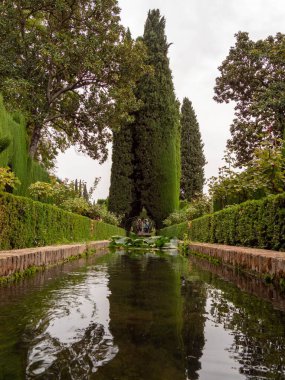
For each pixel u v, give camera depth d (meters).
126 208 30.59
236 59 21.73
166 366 1.13
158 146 30.92
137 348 1.33
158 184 30.72
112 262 6.62
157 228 30.92
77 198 16.64
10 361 1.18
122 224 32.09
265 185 7.75
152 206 30.67
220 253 6.50
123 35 19.53
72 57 17.52
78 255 8.09
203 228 12.59
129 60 19.17
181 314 1.99
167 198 30.73
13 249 5.70
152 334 1.54
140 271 4.81
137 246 16.09
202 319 1.87
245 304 2.36
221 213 9.85
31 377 1.04
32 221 6.87
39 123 17.44
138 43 19.89
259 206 6.54
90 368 1.11
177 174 33.03
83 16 18.72
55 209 8.85
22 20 17.73
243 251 5.10
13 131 10.21
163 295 2.70
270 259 3.69
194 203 18.53
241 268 4.95
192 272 4.73
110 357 1.23
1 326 1.68
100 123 20.59
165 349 1.32
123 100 20.19
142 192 31.00
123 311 2.06
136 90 31.28
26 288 3.09
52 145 23.75
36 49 17.12
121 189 30.69
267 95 18.83
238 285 3.38
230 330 1.63
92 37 17.52
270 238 6.09
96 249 11.89
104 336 1.51
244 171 9.94
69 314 1.97
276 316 1.96
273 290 3.07
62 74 19.00
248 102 22.61
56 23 18.75
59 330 1.61
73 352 1.28
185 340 1.45
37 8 17.38
